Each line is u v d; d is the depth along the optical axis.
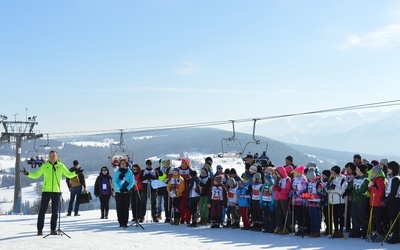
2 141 35.47
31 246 10.32
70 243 10.84
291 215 13.63
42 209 12.11
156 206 17.50
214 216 15.05
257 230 14.20
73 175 12.45
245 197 14.59
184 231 13.82
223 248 10.35
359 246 10.94
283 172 13.65
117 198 14.80
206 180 15.77
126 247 10.32
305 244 11.20
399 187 11.59
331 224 12.62
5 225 15.02
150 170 17.06
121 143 22.28
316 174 13.12
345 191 12.70
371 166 13.66
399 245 11.13
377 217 11.83
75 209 19.42
